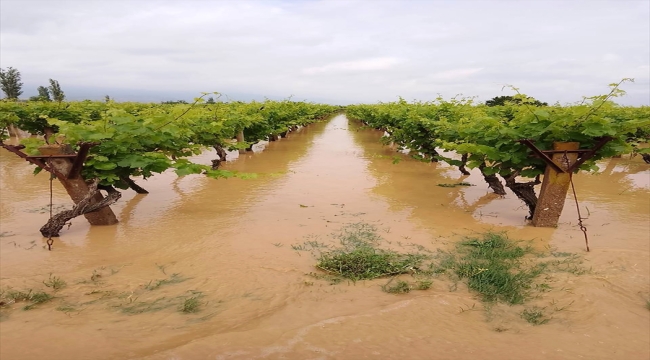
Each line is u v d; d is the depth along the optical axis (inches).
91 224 283.4
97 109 694.5
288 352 135.6
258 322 155.9
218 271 206.4
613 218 307.0
